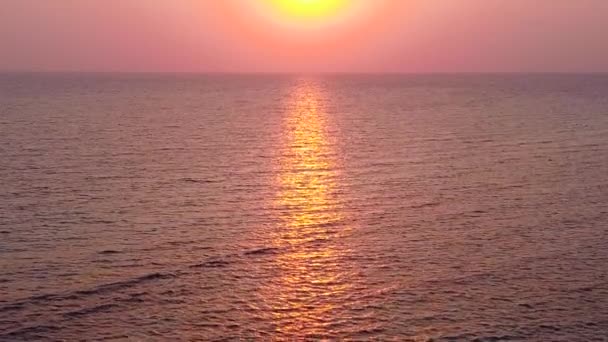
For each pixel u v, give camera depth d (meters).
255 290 27.50
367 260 31.06
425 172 50.62
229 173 49.66
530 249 32.56
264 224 36.38
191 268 29.66
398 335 23.77
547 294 27.20
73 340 23.05
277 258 31.17
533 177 48.94
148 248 32.09
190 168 51.31
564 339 23.52
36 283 27.59
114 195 42.06
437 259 31.19
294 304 26.25
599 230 35.62
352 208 39.88
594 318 25.11
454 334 23.80
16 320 24.34
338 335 23.81
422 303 26.36
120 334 23.58
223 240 33.53
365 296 27.03
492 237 34.44
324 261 30.91
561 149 62.12
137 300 26.30
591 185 46.25
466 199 42.19
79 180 46.00
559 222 37.12
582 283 28.33
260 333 23.95
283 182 46.75
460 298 26.81
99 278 28.28
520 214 38.72
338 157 57.44
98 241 32.97
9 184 44.19
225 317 25.09
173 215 37.78
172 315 25.12
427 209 39.75
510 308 25.91
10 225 35.19
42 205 39.19
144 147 61.50
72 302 25.92
